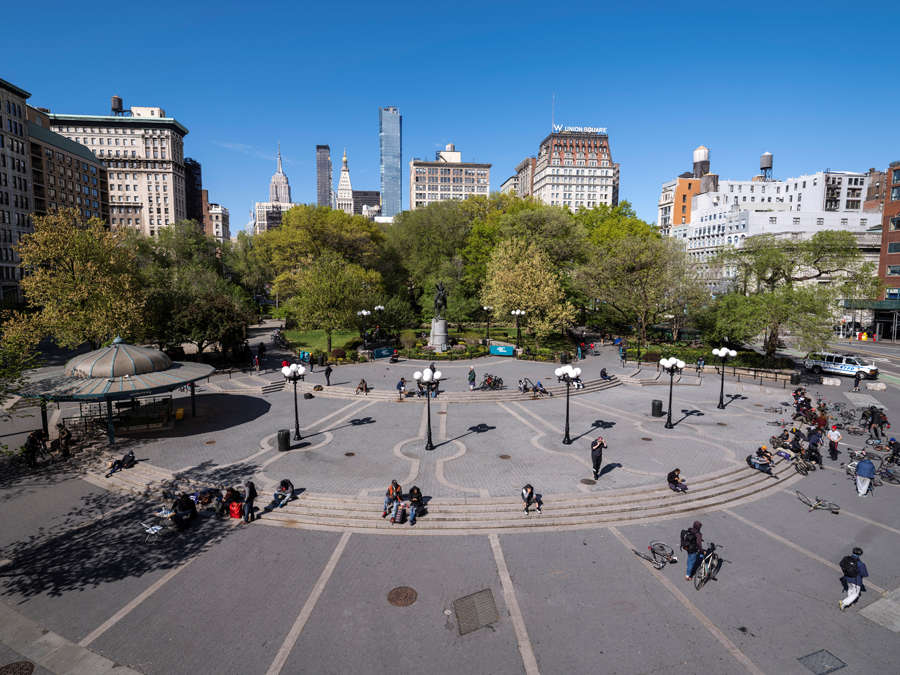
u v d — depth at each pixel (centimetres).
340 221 7112
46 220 3619
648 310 5394
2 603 1252
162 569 1400
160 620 1181
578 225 6519
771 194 12669
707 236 11238
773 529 1636
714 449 2339
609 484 1922
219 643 1102
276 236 7444
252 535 1590
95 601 1256
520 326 5659
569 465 2127
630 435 2561
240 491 1839
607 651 1077
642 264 5234
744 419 2886
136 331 3778
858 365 4291
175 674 1012
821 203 11581
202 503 1747
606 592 1289
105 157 14075
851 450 2439
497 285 5309
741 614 1202
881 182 10725
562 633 1134
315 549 1504
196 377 2731
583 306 6738
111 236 3912
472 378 3453
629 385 3900
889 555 1471
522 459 2200
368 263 7438
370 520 1666
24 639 1120
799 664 1039
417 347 5306
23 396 2288
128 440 2497
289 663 1040
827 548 1514
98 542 1555
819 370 4566
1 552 1499
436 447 2364
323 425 2742
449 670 1022
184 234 7862
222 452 2308
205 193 19900
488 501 1769
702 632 1138
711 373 4394
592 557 1459
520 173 19800
